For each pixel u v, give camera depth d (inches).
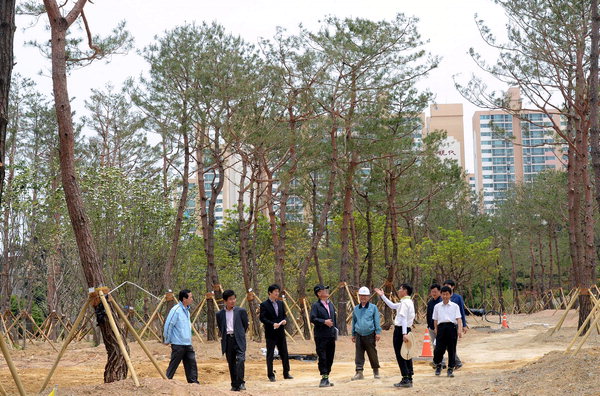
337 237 1517.0
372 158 978.1
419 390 432.8
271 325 525.0
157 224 1011.9
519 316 1791.3
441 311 500.7
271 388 479.8
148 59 825.5
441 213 1962.4
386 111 944.3
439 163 1218.0
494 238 2242.9
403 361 458.3
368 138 950.4
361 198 1285.7
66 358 735.1
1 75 298.8
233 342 456.1
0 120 298.0
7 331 903.1
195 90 783.7
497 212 2288.4
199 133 828.0
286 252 1387.8
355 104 904.3
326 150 929.5
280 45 855.1
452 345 496.7
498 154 4586.6
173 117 810.8
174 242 858.1
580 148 888.9
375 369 512.4
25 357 731.4
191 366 446.6
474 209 2522.1
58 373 587.8
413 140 1041.5
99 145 1386.6
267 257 1421.0
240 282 1438.2
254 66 819.4
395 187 1174.3
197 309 864.9
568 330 908.0
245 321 461.7
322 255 1475.1
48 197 959.6
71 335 392.5
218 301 865.5
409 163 1138.7
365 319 512.1
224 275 1398.9
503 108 904.3
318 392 450.0
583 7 837.2
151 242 1019.3
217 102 805.9
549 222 1979.6
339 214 1384.1
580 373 395.5
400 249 1453.0
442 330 498.3
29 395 354.3
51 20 423.8
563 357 451.8
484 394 390.6
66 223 971.3
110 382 392.5
